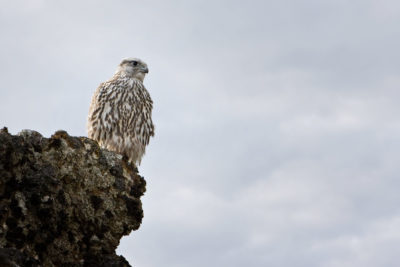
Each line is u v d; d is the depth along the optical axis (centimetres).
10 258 1040
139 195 1262
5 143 1090
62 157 1169
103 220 1200
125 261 1207
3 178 1088
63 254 1149
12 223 1093
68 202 1156
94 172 1205
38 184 1122
